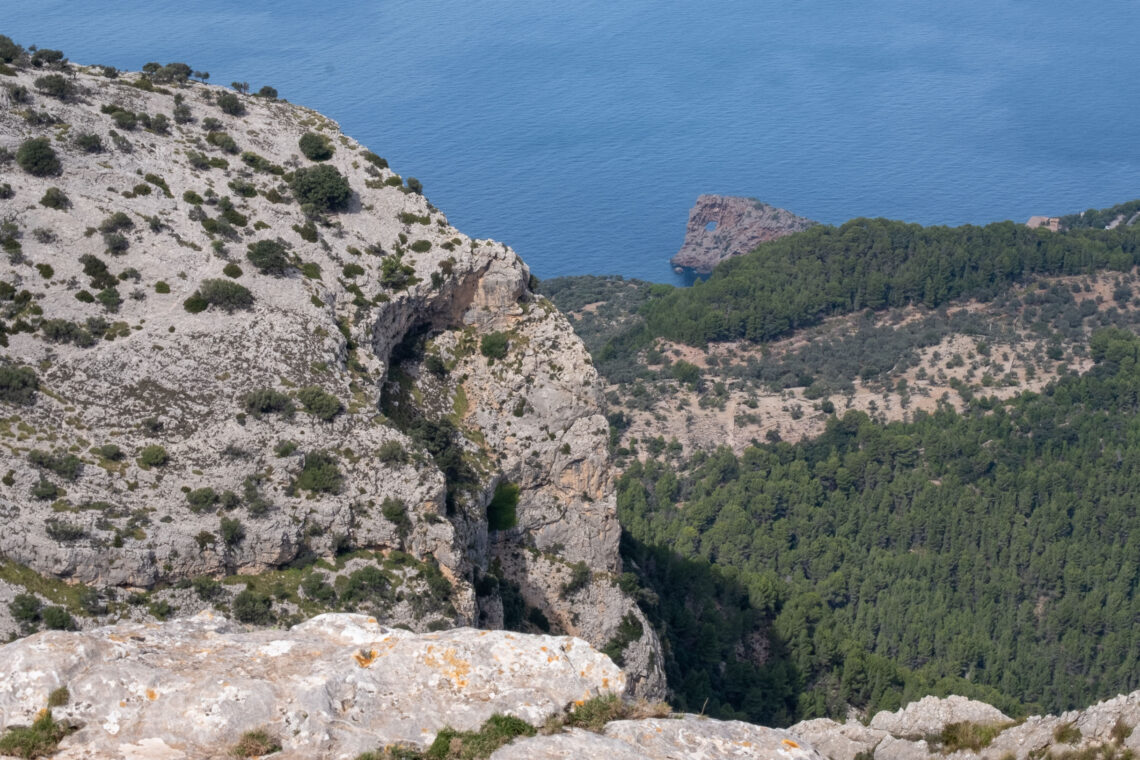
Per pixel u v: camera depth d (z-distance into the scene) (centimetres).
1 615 6531
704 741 2722
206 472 7500
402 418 8838
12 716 2552
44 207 8500
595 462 9306
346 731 2617
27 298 8062
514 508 9175
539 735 2675
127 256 8450
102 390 7706
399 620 7431
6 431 7275
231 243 8800
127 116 9406
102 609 6800
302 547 7469
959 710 4984
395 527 7712
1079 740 4172
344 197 9412
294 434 7775
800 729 5250
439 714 2692
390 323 9062
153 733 2561
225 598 7162
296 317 8444
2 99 9075
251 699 2622
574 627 9150
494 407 9281
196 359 8006
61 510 6962
